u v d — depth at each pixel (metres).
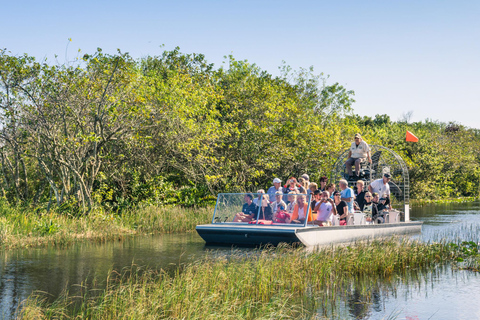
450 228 17.45
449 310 7.09
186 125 20.67
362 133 32.66
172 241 13.76
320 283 8.50
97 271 9.23
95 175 18.27
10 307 6.77
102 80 17.23
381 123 70.62
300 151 24.98
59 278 8.62
